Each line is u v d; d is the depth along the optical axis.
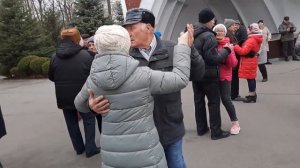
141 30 2.87
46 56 20.11
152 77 2.45
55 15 24.12
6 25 19.67
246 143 5.22
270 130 5.73
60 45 5.06
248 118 6.53
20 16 19.86
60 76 5.05
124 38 2.40
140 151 2.43
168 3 18.05
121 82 2.35
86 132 5.27
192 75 3.14
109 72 2.33
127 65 2.35
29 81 17.16
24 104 10.49
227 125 6.21
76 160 5.26
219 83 5.52
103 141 2.51
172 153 3.13
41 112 9.03
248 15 18.67
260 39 7.40
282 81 10.03
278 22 17.44
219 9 21.50
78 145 5.45
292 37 14.62
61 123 7.66
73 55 4.97
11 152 5.95
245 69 7.57
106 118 2.46
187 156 4.91
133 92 2.39
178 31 21.44
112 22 20.84
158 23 17.44
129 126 2.42
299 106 7.12
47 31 22.88
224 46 5.18
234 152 4.92
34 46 20.00
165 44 3.04
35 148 6.05
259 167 4.37
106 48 2.37
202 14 5.10
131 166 2.45
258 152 4.85
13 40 19.50
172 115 3.00
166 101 2.96
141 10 2.90
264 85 9.62
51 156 5.56
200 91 5.69
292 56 14.88
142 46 2.92
